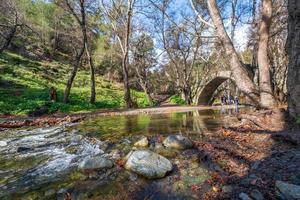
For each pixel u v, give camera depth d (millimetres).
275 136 6789
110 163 5605
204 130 9016
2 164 6273
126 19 29578
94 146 7582
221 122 10984
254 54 22125
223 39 13266
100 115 17797
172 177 4949
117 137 8531
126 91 27391
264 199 3932
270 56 25750
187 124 11008
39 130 11523
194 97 40281
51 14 54969
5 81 30562
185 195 4316
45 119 15039
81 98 28281
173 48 39188
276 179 4492
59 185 4898
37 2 52969
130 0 26000
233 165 5297
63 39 53312
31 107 20016
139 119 14391
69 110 21297
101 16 31500
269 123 8758
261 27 12469
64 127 12070
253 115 9945
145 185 4707
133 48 38375
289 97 9164
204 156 5867
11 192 4703
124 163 5660
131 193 4473
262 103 12047
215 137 7656
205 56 40375
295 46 8969
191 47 38750
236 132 7957
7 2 27406
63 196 4461
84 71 52062
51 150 7473
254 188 4258
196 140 7371
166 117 15000
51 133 10523
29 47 49031
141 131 9531
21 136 10000
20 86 30469
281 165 5020
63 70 46531
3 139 9375
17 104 21172
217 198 4121
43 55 50781
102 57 51750
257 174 4754
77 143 8242
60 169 5738
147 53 43750
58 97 25703
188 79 39844
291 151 5699
